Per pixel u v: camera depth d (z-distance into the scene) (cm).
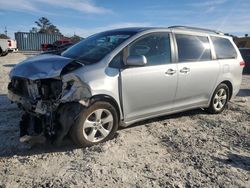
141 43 570
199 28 706
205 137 586
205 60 683
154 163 466
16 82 548
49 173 423
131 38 559
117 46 544
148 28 602
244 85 1320
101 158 470
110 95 514
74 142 500
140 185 404
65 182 402
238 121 705
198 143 552
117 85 523
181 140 562
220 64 714
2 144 511
